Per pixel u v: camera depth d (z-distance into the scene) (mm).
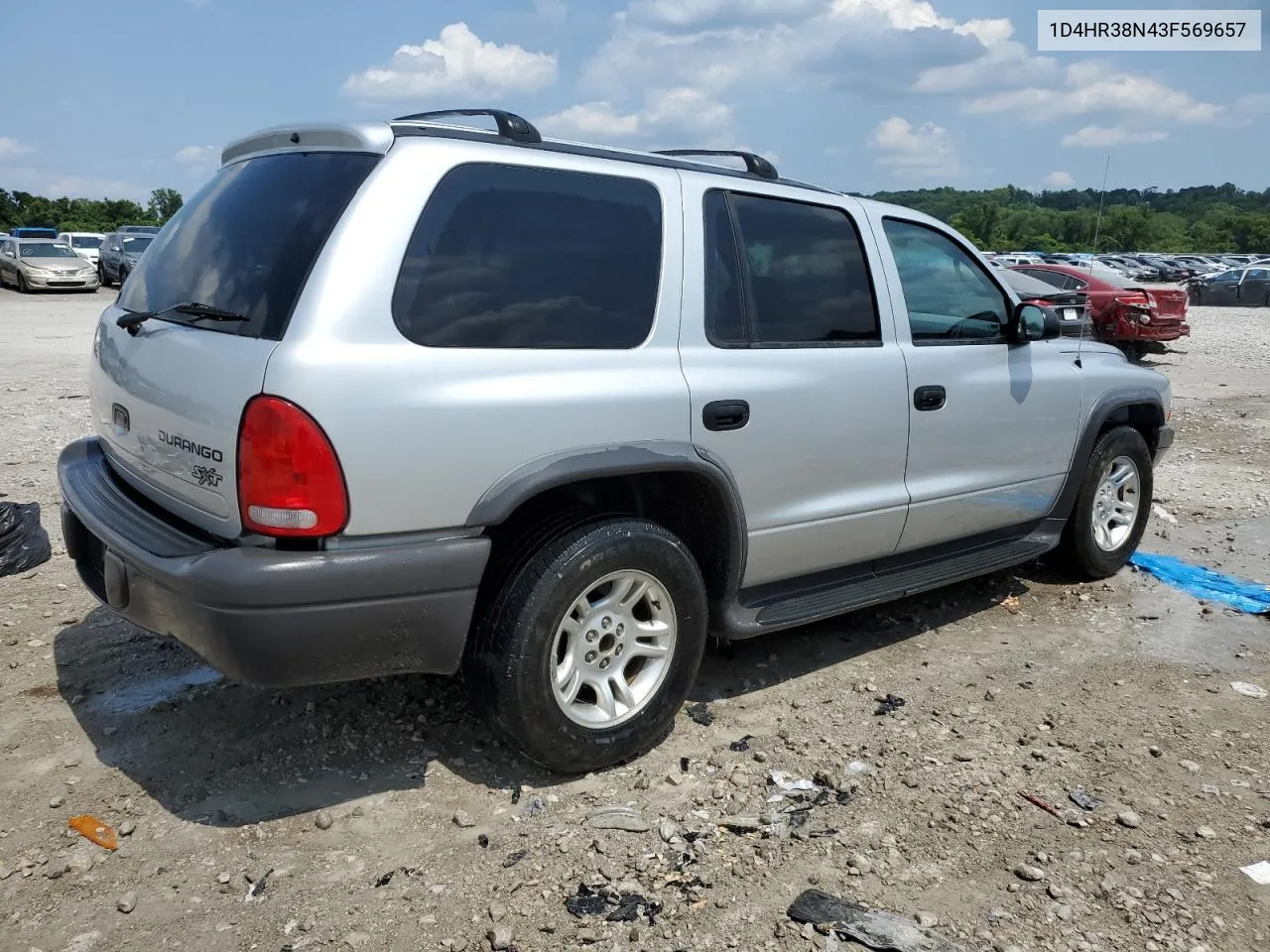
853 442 3928
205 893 2680
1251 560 5914
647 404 3230
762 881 2760
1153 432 5711
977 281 4637
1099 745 3576
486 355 2916
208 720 3592
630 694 3352
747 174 3816
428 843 2910
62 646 4211
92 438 4023
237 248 3025
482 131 3148
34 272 26703
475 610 3100
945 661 4320
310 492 2646
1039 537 5051
